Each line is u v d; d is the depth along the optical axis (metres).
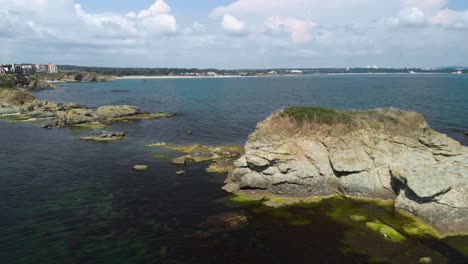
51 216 34.00
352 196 38.41
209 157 53.97
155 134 75.50
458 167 34.94
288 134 43.34
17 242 29.06
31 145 64.38
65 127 84.94
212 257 26.98
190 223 32.59
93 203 37.22
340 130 42.72
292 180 39.25
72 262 26.31
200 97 169.62
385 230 30.23
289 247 28.23
